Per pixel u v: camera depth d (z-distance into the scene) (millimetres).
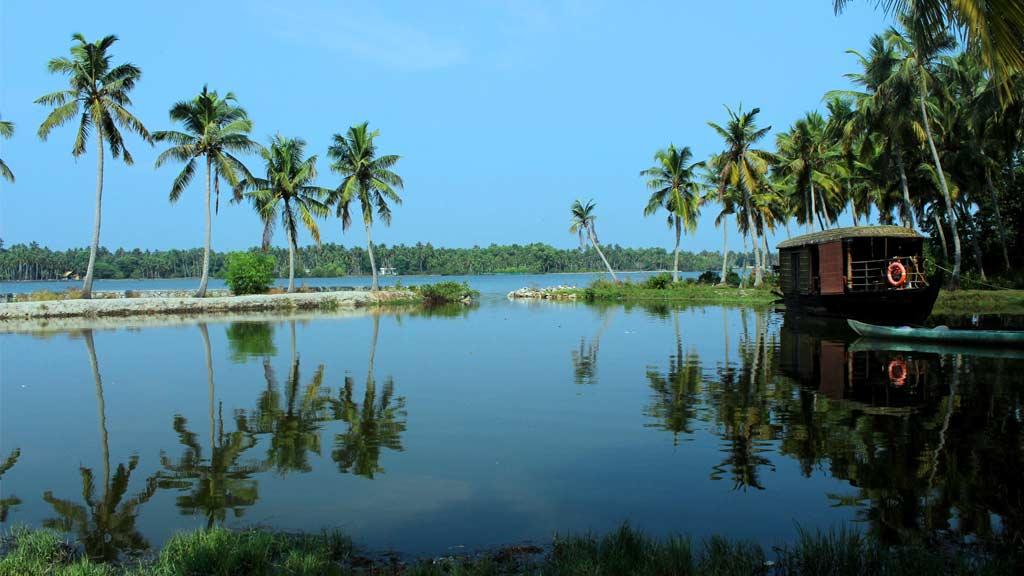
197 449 9922
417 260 160500
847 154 40875
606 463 8953
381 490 8031
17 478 8633
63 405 13172
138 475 8711
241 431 10961
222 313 39656
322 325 31094
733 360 17984
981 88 35656
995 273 44844
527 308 44844
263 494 7945
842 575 5441
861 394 13023
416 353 20500
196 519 7176
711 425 10836
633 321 31641
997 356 17688
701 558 5812
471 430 10836
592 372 16422
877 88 33906
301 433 10789
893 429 10312
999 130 35250
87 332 27797
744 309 39375
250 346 22594
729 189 53719
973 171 40969
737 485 7977
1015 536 6293
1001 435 9852
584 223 65500
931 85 33844
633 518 7047
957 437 9766
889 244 27594
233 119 41250
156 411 12531
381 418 11773
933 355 18109
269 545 6199
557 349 21172
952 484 7820
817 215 50312
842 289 26891
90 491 8125
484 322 32406
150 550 6406
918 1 8891
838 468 8500
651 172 55156
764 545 6270
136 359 19484
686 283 59875
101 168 37031
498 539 6551
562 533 6664
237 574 5645
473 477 8477
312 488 8125
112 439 10547
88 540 6672
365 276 155375
